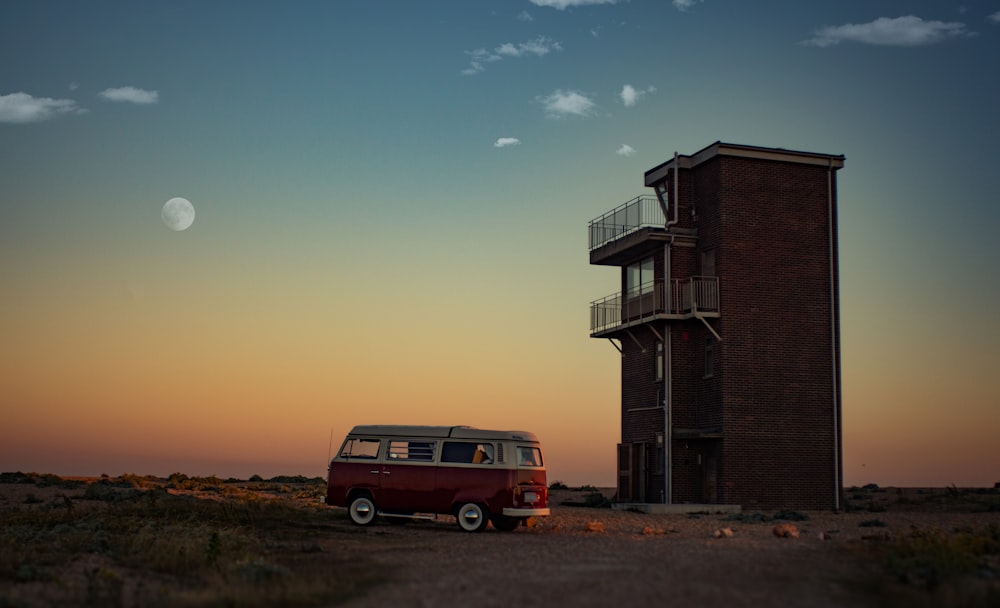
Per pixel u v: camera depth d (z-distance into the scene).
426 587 14.66
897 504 38.47
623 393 41.56
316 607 13.12
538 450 27.00
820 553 18.84
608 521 29.84
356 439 27.62
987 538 19.95
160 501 33.16
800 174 38.41
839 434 37.31
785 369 37.12
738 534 24.33
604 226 42.00
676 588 14.04
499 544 21.81
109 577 16.12
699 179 39.03
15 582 16.06
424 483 26.53
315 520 28.89
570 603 12.89
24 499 37.91
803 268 37.94
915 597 13.22
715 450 36.69
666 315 37.66
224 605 13.27
